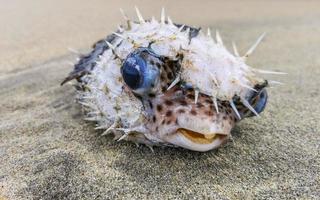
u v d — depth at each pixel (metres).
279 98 0.49
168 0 1.02
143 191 0.31
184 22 0.87
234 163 0.35
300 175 0.33
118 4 1.07
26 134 0.40
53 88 0.53
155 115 0.33
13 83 0.56
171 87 0.32
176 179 0.33
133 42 0.35
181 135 0.32
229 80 0.33
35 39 0.77
